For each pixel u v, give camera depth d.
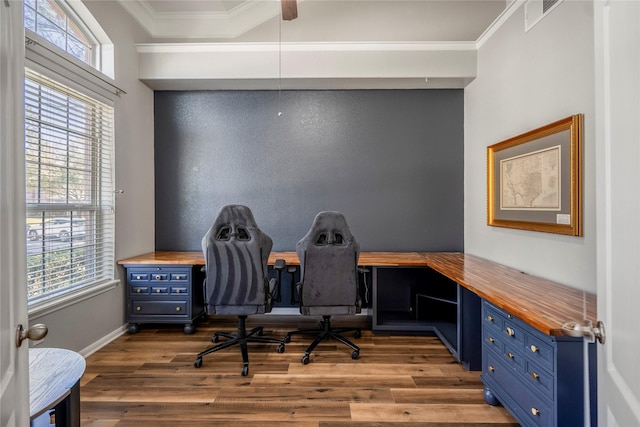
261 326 2.79
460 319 2.17
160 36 3.05
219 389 1.91
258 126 3.26
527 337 1.42
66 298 2.13
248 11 2.98
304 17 2.95
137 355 2.36
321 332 2.58
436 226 3.25
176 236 3.28
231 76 2.98
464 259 2.80
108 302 2.59
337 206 3.26
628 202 0.66
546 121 2.01
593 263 1.66
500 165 2.50
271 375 2.08
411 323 2.80
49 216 2.07
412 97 3.24
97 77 2.41
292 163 3.26
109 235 2.63
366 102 3.25
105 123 2.59
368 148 3.26
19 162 0.66
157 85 3.13
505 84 2.47
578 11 1.75
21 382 0.67
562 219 1.84
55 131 2.10
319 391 1.90
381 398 1.83
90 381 2.00
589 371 1.23
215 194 3.28
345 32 2.95
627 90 0.66
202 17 2.99
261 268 2.18
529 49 2.18
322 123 3.26
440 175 3.24
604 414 0.77
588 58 1.69
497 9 2.83
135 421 1.62
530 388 1.40
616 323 0.71
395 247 3.24
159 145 3.26
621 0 0.67
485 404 1.78
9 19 0.63
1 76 0.60
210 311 2.21
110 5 2.57
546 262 2.01
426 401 1.80
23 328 0.68
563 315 1.33
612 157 0.72
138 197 3.00
